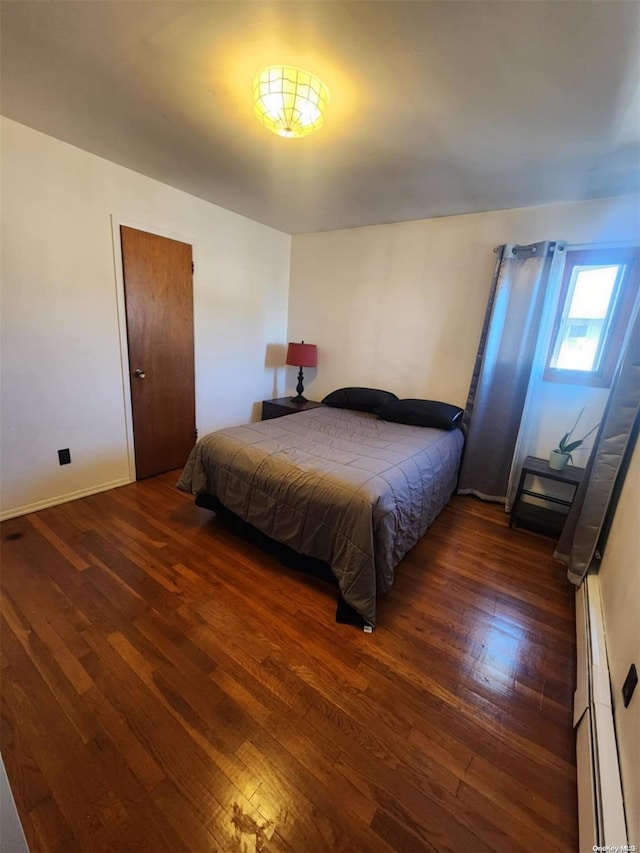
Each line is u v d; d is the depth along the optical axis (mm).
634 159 1899
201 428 3525
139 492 2836
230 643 1539
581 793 1054
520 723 1285
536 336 2654
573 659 1559
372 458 2080
